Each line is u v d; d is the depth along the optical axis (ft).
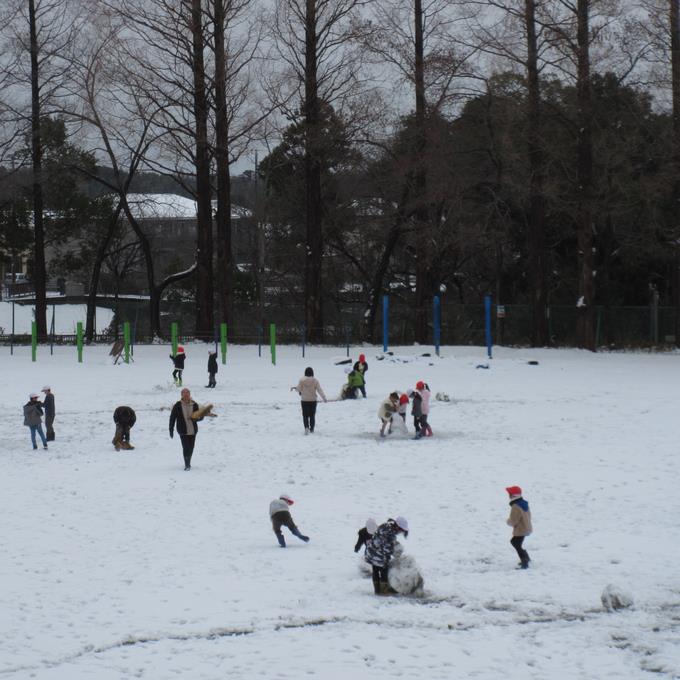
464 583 61.11
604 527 75.61
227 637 51.83
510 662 46.93
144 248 273.13
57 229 337.31
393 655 48.16
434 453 110.52
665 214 262.88
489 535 73.97
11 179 281.95
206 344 248.93
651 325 270.05
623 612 54.60
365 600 58.13
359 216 317.63
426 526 77.15
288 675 45.65
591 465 100.68
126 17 245.45
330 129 248.93
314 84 250.57
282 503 72.18
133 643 51.19
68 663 48.32
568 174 241.35
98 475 101.60
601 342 272.31
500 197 265.54
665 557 66.23
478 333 280.51
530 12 234.79
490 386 173.17
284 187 353.72
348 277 362.74
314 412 126.52
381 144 258.16
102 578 63.82
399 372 194.90
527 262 293.84
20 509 85.66
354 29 245.86
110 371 194.90
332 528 77.30
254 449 115.75
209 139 262.47
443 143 245.86
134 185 370.12
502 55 237.86
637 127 253.24
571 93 255.70
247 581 62.75
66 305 378.53
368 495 89.35
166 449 116.98
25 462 110.01
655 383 176.24
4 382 178.70
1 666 47.98
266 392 165.89
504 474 97.25
